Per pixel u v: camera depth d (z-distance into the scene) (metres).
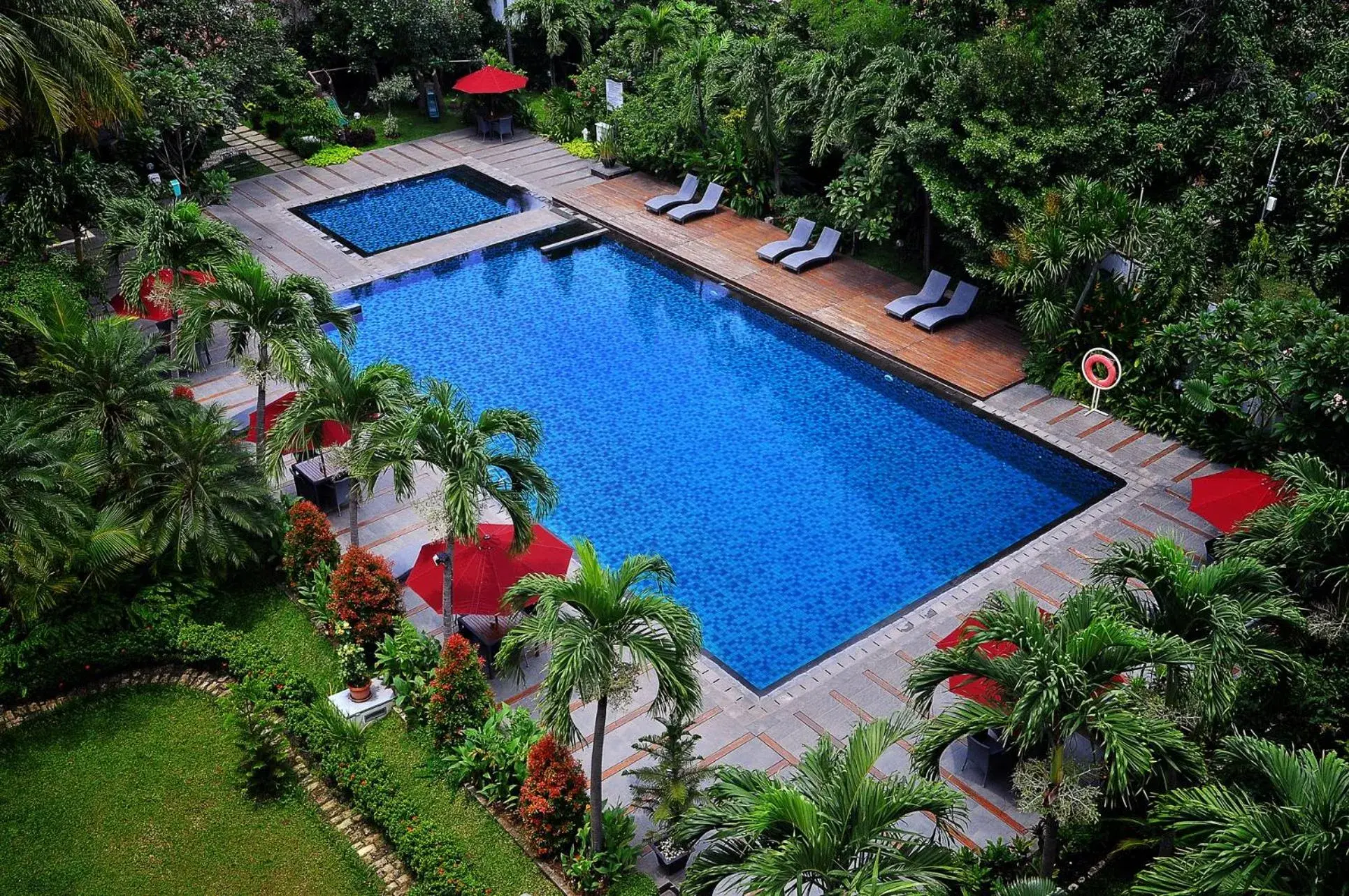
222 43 36.38
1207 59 26.95
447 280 30.97
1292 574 16.08
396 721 17.59
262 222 33.88
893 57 27.31
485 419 17.42
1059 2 25.53
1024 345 27.09
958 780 16.53
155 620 18.98
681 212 33.41
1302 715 15.39
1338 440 20.75
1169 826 12.95
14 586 17.72
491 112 39.47
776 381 26.52
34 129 26.92
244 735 16.58
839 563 21.11
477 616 18.89
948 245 29.20
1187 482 22.55
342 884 15.38
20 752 17.44
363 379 18.83
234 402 25.58
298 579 20.00
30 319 20.38
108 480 19.62
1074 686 12.38
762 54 31.19
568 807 15.02
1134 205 24.16
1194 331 22.72
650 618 14.09
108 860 15.68
